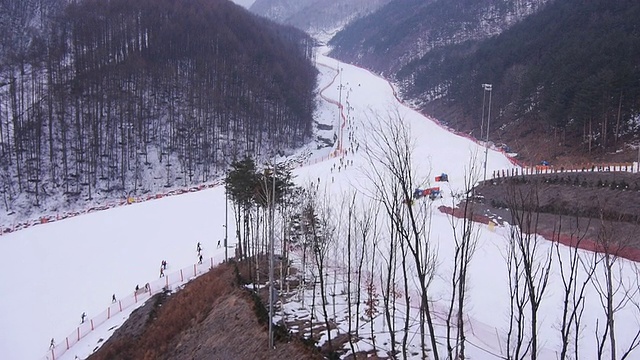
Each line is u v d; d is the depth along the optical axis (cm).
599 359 1395
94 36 11044
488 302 2612
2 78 10075
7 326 3881
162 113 9962
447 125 10262
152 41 11312
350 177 5822
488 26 16400
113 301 4019
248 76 11531
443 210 4219
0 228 6875
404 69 16450
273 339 2448
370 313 2202
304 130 11312
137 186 8500
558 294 2589
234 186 3616
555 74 7956
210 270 4081
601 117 6756
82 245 5247
